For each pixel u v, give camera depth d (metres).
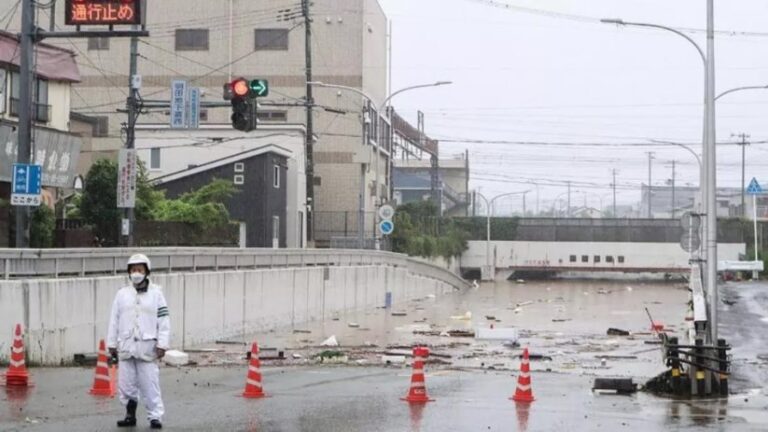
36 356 26.92
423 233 100.31
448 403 21.33
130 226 41.94
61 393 21.03
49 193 49.47
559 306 66.69
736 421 19.77
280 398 21.58
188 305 37.31
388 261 70.50
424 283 80.69
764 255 102.62
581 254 117.69
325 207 86.88
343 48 86.94
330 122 87.00
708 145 29.09
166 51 87.19
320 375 27.22
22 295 26.31
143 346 16.39
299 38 87.00
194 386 23.55
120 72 86.88
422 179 131.50
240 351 35.53
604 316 56.91
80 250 30.31
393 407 20.39
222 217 57.22
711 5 29.89
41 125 47.94
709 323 26.66
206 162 72.44
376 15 94.31
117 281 31.89
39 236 40.09
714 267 27.58
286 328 47.59
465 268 118.19
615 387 24.38
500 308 64.88
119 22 29.06
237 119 31.97
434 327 48.53
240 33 87.12
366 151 66.38
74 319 29.03
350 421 18.31
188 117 43.00
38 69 46.97
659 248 116.62
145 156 75.50
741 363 31.55
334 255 57.66
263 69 87.00
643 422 19.30
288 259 50.22
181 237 52.16
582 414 20.14
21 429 16.38
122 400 16.67
